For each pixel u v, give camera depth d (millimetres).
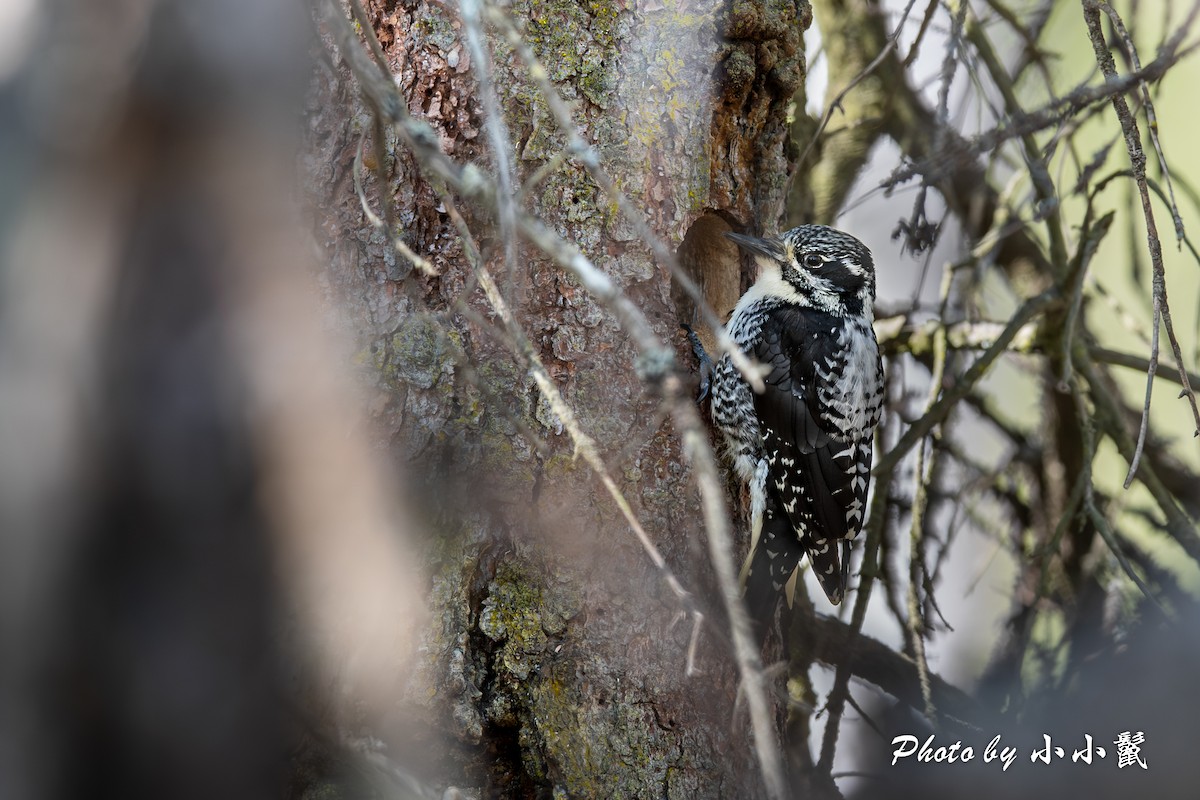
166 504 6176
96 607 6047
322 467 6938
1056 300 11141
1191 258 14625
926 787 11227
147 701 6156
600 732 7855
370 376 7867
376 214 8016
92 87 5719
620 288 8258
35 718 5953
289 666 7023
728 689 8398
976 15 11891
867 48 12336
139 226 5945
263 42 6172
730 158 9008
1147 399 7270
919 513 10836
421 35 8055
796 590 11312
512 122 8086
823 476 10727
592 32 8234
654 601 8156
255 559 6582
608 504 8109
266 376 6520
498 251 8016
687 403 5332
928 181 9828
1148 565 12211
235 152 6121
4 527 5812
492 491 7898
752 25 8656
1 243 5719
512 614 7844
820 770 10453
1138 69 8227
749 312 11008
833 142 12328
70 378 5887
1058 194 10820
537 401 8023
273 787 6902
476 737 7711
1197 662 11289
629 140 8289
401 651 7625
